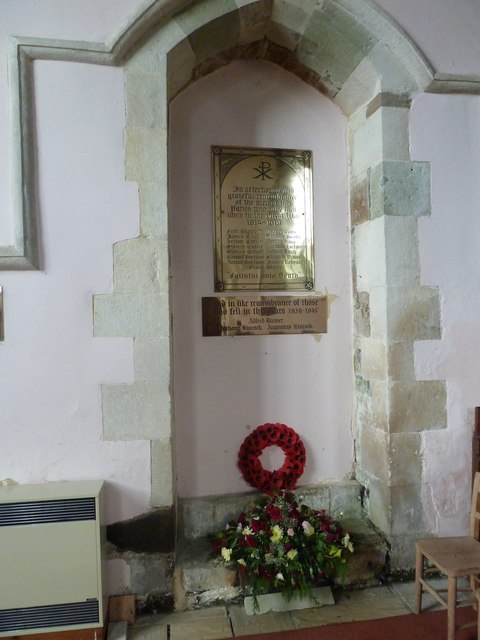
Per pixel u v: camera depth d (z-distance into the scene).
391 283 2.00
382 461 2.05
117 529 1.79
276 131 2.24
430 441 2.04
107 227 1.77
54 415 1.75
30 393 1.74
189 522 2.07
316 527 1.91
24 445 1.74
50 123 1.73
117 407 1.79
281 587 1.79
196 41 1.88
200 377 2.16
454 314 2.06
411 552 2.02
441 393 2.04
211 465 2.17
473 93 2.07
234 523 2.02
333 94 2.26
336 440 2.29
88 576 1.63
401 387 2.01
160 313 1.81
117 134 1.78
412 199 2.02
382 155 1.99
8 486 1.71
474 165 2.09
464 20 2.03
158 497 1.81
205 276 2.17
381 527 2.06
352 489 2.24
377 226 2.04
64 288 1.75
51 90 1.73
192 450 2.15
